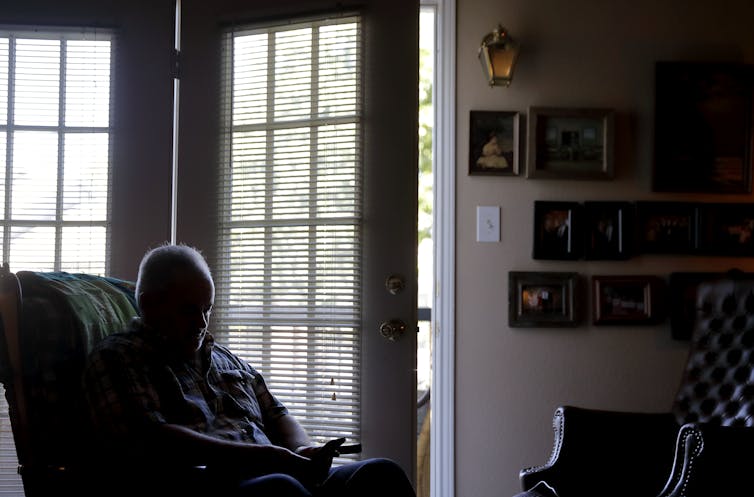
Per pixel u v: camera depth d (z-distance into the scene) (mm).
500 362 2908
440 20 2953
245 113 2355
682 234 2918
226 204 2355
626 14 2963
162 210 2311
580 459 2174
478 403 2900
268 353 2328
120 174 2312
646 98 2955
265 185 2344
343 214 2303
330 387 2297
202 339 1798
